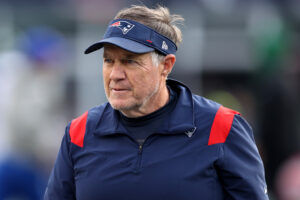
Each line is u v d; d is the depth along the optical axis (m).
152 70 8.01
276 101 17.50
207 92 24.39
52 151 11.20
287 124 17.59
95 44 7.96
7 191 10.41
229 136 8.06
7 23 23.09
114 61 7.96
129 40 7.91
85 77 23.48
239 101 23.70
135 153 8.02
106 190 8.00
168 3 22.80
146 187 7.81
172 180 7.78
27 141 10.59
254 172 8.13
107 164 8.11
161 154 7.94
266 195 8.28
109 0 23.27
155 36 8.06
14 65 10.88
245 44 23.91
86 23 23.50
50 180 8.98
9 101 10.58
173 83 8.85
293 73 21.92
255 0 23.77
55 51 11.40
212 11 23.75
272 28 21.70
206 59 24.19
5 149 10.50
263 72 18.66
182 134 8.05
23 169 10.52
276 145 17.38
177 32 8.62
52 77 11.27
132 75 7.84
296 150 18.00
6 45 22.64
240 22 24.00
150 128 8.24
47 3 23.33
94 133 8.41
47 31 23.05
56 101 11.41
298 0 23.66
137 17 8.16
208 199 7.89
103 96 23.78
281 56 19.16
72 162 8.64
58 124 12.73
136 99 7.95
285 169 17.41
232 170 7.96
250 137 8.48
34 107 10.70
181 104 8.35
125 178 7.93
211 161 7.88
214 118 8.16
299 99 20.69
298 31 23.31
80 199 8.30
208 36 23.98
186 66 24.20
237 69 24.11
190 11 23.47
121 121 8.40
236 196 8.08
